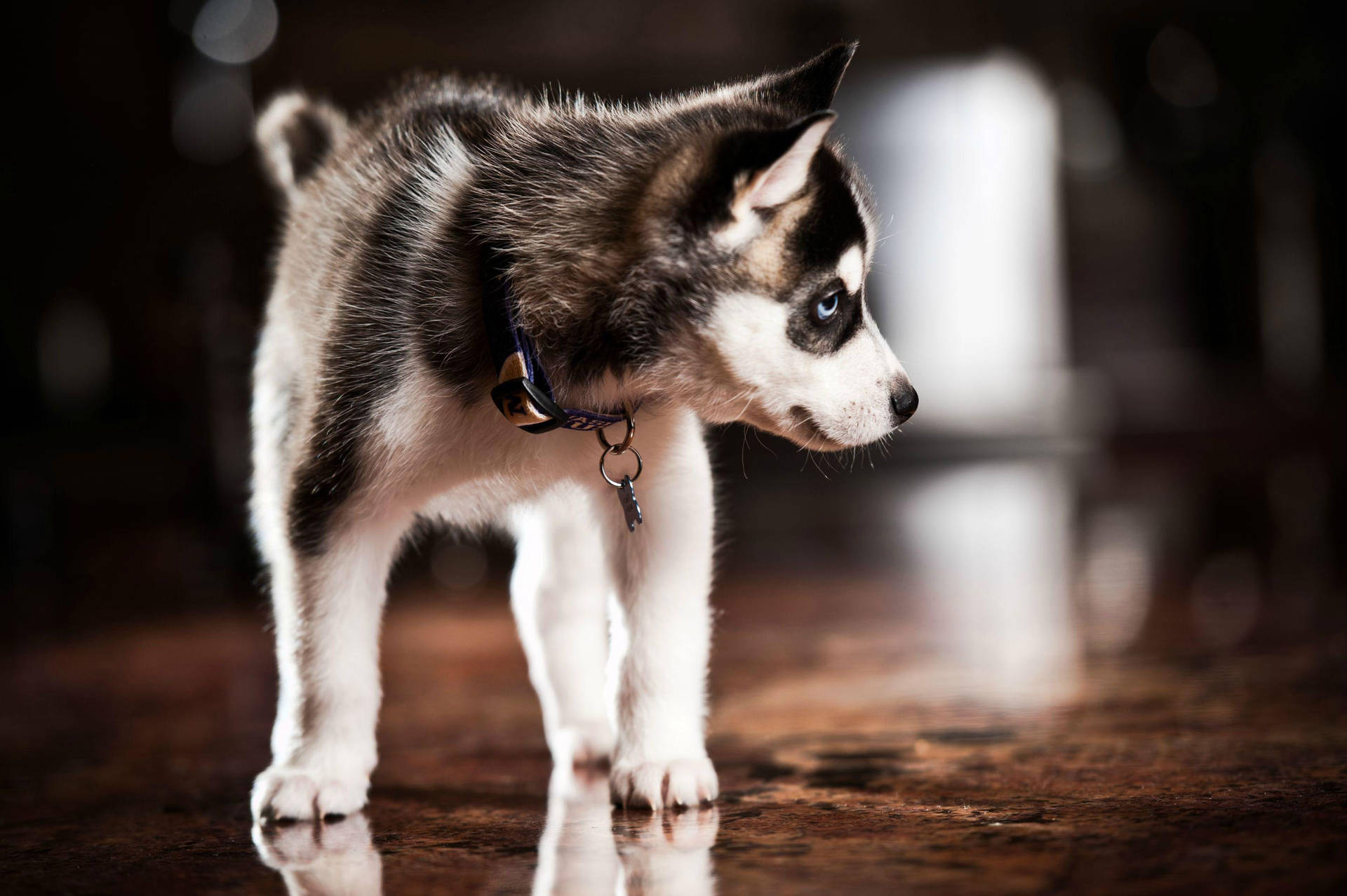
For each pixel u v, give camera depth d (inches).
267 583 114.0
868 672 159.0
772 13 491.8
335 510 98.7
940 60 524.4
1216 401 598.2
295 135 135.7
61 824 101.0
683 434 103.0
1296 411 580.1
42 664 200.8
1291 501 335.0
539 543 122.3
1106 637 173.2
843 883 73.9
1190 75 579.5
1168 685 138.0
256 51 424.8
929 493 429.1
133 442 581.6
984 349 552.4
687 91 120.0
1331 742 107.3
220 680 179.8
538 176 100.1
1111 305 614.9
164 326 388.2
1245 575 222.5
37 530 418.0
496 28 461.1
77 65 474.3
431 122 110.1
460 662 187.3
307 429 100.0
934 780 102.0
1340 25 585.0
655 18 478.6
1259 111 602.2
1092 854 77.6
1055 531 307.1
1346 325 668.7
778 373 98.8
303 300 107.3
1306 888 69.4
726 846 83.9
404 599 268.2
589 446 101.2
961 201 541.6
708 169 95.7
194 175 312.0
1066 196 571.5
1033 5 529.7
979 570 253.8
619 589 104.8
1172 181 610.5
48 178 494.9
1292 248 635.5
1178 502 350.6
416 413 97.3
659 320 96.7
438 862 83.4
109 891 80.0
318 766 99.3
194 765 124.3
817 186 98.9
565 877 78.0
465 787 109.3
